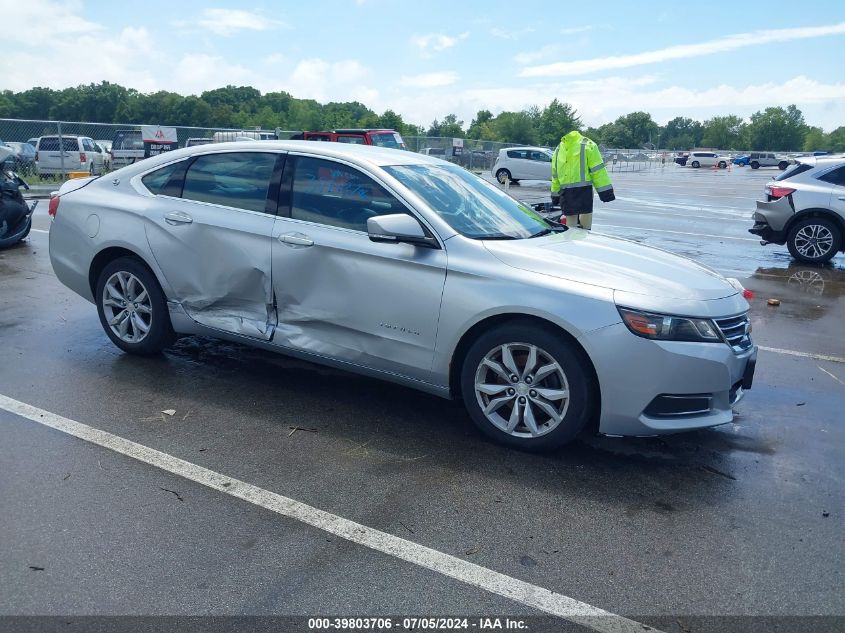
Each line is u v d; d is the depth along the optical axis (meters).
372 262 4.07
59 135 18.61
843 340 6.35
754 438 4.19
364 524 3.11
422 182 4.36
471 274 3.82
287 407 4.40
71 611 2.49
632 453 3.93
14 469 3.48
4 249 9.45
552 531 3.11
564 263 3.81
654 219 15.90
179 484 3.40
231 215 4.58
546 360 3.73
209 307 4.74
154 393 4.54
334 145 4.62
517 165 27.17
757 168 68.88
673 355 3.52
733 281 4.20
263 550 2.88
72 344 5.45
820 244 10.27
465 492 3.42
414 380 4.09
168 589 2.62
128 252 5.00
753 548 3.03
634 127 128.88
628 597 2.68
